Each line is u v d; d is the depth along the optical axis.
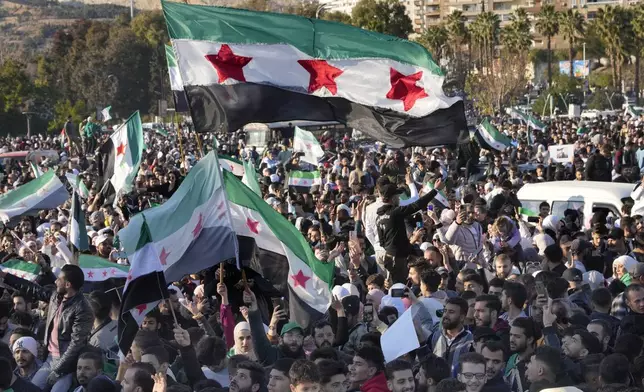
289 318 9.30
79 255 11.49
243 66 10.38
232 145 47.41
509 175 24.41
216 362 8.29
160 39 123.56
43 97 104.19
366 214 13.62
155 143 59.28
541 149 34.34
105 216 17.69
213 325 9.89
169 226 8.20
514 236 13.92
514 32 112.19
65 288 8.69
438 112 10.59
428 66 10.51
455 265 12.62
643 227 14.41
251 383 7.27
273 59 10.45
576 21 112.69
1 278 10.65
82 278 8.75
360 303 9.64
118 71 121.62
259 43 10.39
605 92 107.62
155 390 7.18
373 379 7.45
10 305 10.63
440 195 15.49
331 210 17.75
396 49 10.55
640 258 13.13
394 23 100.06
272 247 8.84
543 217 16.61
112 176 18.16
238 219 8.79
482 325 8.70
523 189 18.45
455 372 8.27
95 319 9.27
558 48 150.62
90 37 129.50
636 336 8.30
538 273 10.17
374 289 10.59
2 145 65.31
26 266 11.95
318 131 49.22
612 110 96.06
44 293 10.72
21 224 16.77
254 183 13.35
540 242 14.50
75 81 123.62
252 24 10.36
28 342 8.65
